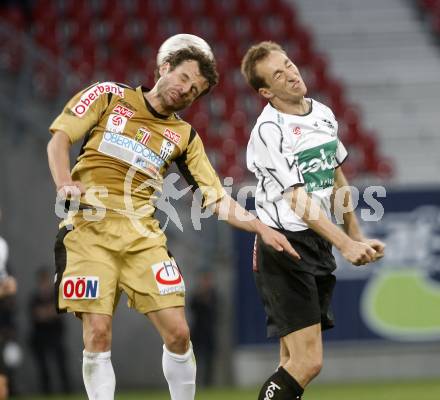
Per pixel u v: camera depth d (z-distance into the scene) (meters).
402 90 62.59
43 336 47.12
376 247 19.91
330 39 65.94
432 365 48.72
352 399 39.03
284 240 18.66
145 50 62.12
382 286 48.38
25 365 50.03
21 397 47.16
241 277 49.03
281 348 20.77
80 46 61.44
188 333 18.83
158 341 49.84
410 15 67.88
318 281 20.12
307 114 19.81
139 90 19.27
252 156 20.12
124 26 62.81
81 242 18.80
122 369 49.56
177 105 18.89
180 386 19.27
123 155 18.95
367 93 62.41
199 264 50.31
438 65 64.44
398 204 48.50
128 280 18.83
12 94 54.59
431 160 57.94
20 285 50.81
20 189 51.50
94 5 64.12
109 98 19.11
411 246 48.41
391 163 56.62
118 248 18.73
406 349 48.62
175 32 63.22
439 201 48.47
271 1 65.31
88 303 18.48
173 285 18.83
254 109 58.28
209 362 48.28
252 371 48.72
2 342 27.55
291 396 19.42
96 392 18.23
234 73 61.03
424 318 48.47
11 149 51.81
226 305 49.78
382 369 48.66
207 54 18.80
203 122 55.78
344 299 48.50
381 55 65.00
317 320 19.61
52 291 47.84
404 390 42.84
